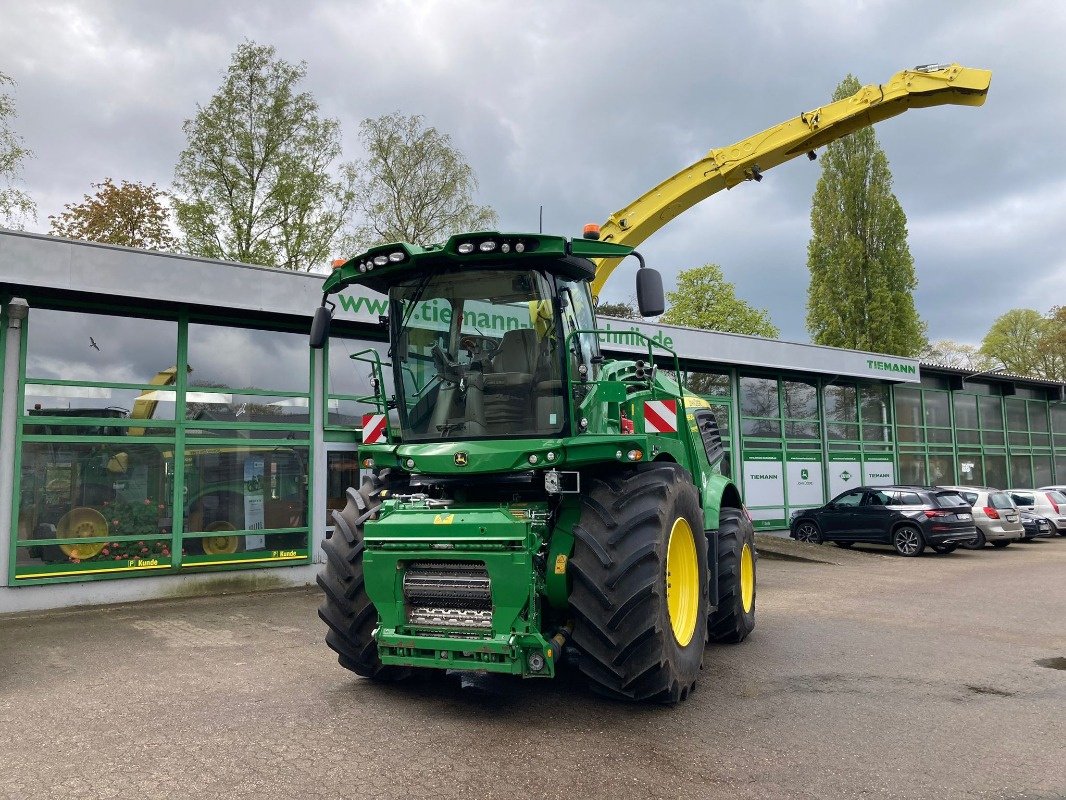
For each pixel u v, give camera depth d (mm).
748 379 20344
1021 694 5883
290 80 26750
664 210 12703
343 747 4539
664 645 5035
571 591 5156
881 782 4090
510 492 5668
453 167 29219
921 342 44500
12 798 3838
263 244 26344
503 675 6258
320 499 12203
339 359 12688
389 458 5824
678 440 6887
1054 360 55031
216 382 11445
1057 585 12469
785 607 10180
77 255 9852
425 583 5145
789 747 4613
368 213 28594
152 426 10820
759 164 12648
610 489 5410
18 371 9891
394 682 6027
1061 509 24125
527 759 4348
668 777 4105
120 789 3939
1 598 9523
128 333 10797
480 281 5762
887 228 43594
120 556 10406
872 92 12070
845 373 21703
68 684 6102
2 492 9648
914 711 5402
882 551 18922
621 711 5285
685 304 49312
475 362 5809
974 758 4473
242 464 11562
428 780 4035
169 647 7469
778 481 20719
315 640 7773
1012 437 29188
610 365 7277
